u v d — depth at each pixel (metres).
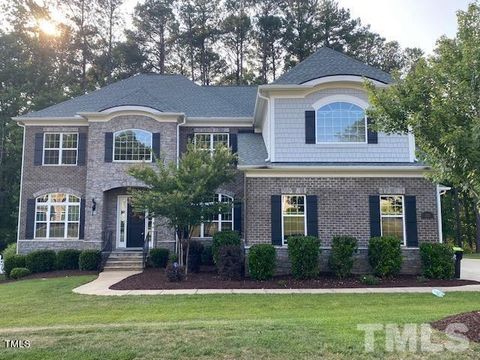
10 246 24.02
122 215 21.52
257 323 7.85
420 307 10.09
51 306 10.98
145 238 20.69
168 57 48.19
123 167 20.58
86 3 46.75
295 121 17.69
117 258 19.39
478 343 6.37
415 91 8.21
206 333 7.08
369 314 9.02
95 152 20.70
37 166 21.86
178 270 15.01
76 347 6.46
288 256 15.91
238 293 12.54
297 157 17.44
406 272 15.88
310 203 16.38
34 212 21.44
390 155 17.45
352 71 18.17
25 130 22.14
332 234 16.22
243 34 47.25
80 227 21.20
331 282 14.37
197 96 24.12
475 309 9.59
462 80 7.76
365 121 17.61
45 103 37.91
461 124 7.70
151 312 9.99
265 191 16.48
